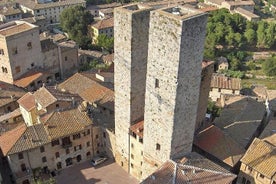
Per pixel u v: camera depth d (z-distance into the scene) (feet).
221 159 220.64
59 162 244.42
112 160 257.14
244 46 558.56
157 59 183.83
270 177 203.21
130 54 201.26
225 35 526.98
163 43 177.06
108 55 459.32
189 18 167.43
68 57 391.04
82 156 253.44
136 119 227.40
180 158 205.98
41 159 234.58
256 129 263.49
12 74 328.29
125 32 198.08
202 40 179.52
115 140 244.01
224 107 303.07
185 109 193.36
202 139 232.94
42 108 255.50
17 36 319.88
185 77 182.60
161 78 186.19
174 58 175.11
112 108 269.23
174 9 183.73
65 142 239.30
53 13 636.07
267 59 501.56
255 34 536.01
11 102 292.40
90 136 249.96
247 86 433.89
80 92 298.15
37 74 340.18
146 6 203.00
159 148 206.90
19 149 220.84
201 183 187.93
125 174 244.42
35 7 617.21
